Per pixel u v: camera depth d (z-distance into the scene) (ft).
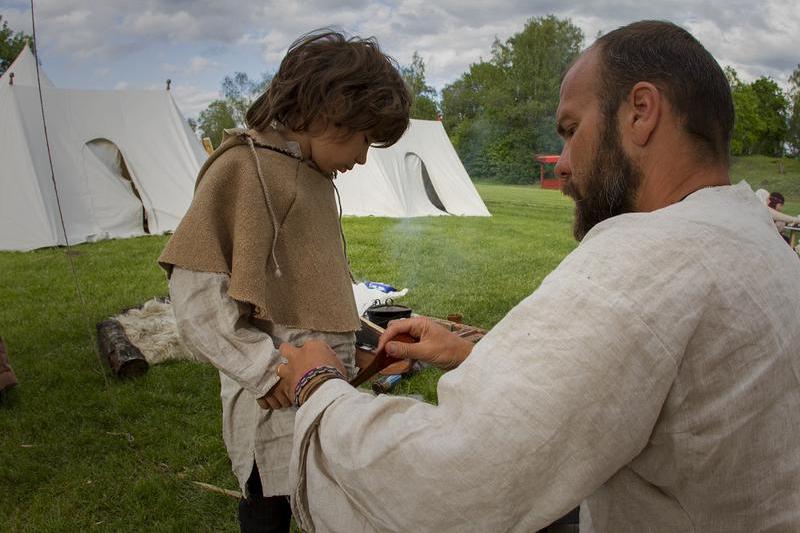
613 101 2.88
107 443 10.11
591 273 2.40
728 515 2.60
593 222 3.14
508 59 196.24
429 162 48.49
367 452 2.52
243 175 4.44
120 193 33.96
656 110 2.79
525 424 2.23
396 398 2.68
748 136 156.25
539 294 2.45
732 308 2.38
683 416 2.45
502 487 2.26
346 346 5.07
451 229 39.65
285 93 4.42
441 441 2.34
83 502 8.58
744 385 2.42
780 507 2.56
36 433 10.45
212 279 4.25
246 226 4.33
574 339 2.27
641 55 2.83
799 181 103.60
